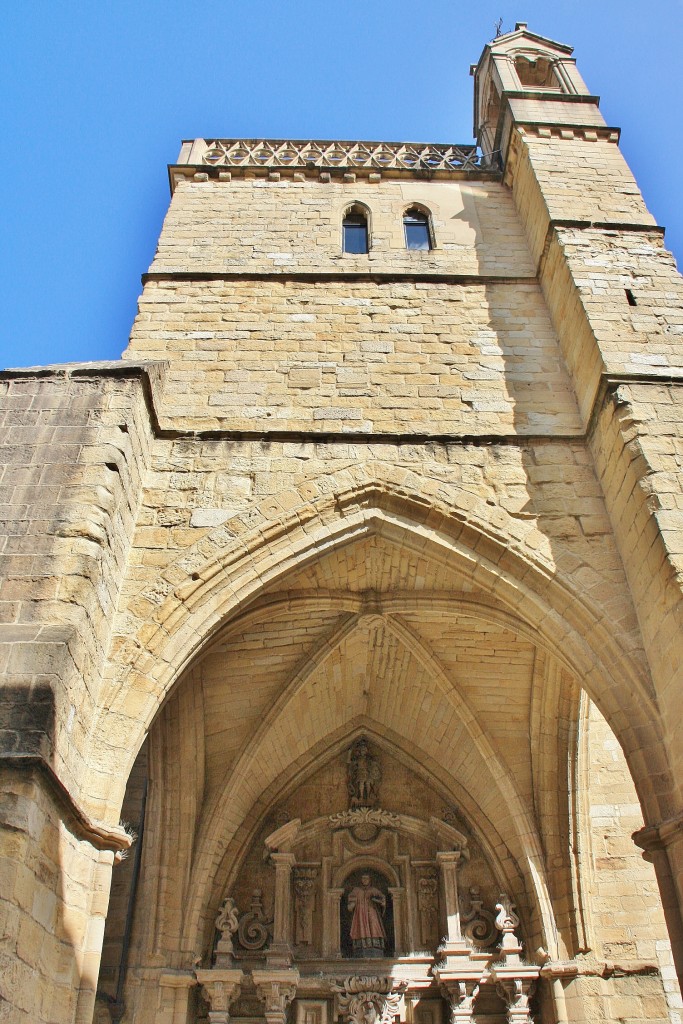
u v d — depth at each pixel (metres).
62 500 8.79
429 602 12.52
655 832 8.20
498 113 20.59
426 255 15.18
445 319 13.53
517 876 14.22
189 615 9.47
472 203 16.64
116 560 9.25
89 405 9.91
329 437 11.18
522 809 13.72
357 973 13.77
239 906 14.37
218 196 16.55
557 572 9.95
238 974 12.98
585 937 12.86
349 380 12.28
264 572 9.95
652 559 9.16
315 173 17.27
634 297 12.29
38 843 6.67
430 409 11.90
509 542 10.22
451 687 13.90
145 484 10.55
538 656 13.40
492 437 11.28
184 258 14.77
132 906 13.05
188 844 13.30
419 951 14.10
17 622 7.80
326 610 12.74
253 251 15.08
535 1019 13.12
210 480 10.62
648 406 10.33
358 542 10.76
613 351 11.29
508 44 20.67
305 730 15.20
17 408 9.84
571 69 19.58
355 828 15.35
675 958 7.82
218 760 14.03
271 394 11.99
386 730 16.09
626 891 13.40
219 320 13.34
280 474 10.72
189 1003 12.78
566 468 11.05
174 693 12.98
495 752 13.94
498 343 13.12
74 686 7.73
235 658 13.27
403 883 14.88
